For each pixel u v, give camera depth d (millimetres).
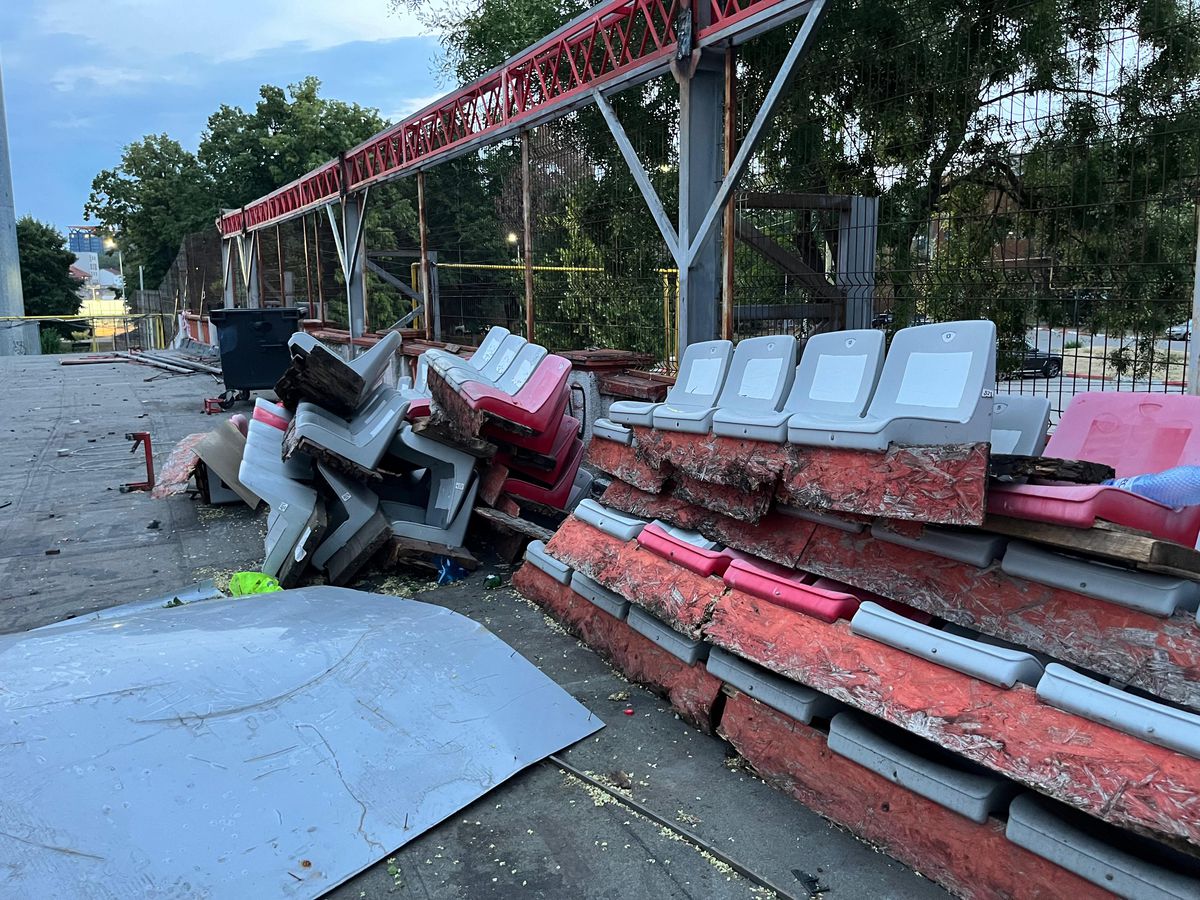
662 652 3746
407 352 12227
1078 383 5746
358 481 5383
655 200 6953
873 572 3064
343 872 2461
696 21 6160
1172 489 2604
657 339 9922
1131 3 5934
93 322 41469
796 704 2918
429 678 3445
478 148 10352
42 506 7285
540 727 3328
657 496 4328
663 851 2645
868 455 2902
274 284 25297
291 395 5684
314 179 16484
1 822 2328
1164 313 5641
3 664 3152
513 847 2664
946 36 6637
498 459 5836
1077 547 2371
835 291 7461
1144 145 5938
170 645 3381
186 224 38125
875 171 7234
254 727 2916
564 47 7914
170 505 7316
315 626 3756
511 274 15859
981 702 2336
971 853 2332
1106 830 2162
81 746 2660
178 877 2295
